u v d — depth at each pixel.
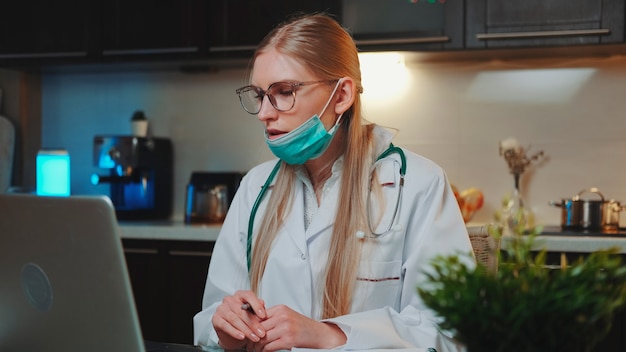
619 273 0.80
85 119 3.79
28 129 3.79
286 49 1.45
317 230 1.52
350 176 1.52
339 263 1.48
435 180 1.54
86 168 3.78
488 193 3.23
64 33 3.40
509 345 0.76
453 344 1.35
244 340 1.31
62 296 0.97
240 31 3.18
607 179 3.13
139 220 3.47
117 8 3.33
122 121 3.74
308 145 1.47
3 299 1.05
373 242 1.49
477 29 2.93
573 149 3.16
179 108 3.66
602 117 3.13
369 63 3.35
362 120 1.67
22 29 3.46
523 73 3.20
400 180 1.53
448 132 3.28
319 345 1.27
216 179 3.38
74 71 3.73
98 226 0.89
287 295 1.51
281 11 3.12
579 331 0.76
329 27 1.51
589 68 3.14
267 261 1.54
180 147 3.65
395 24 3.01
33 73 3.80
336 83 1.47
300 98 1.44
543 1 2.86
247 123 3.56
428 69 3.30
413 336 1.34
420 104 3.31
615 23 2.79
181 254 3.06
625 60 3.10
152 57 3.29
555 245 2.64
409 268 1.47
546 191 3.18
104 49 3.35
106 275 0.91
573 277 0.78
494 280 0.77
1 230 1.00
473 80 3.25
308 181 1.58
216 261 1.66
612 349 2.57
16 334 1.06
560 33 2.84
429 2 2.97
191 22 3.24
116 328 0.93
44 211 0.94
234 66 3.52
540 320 0.75
